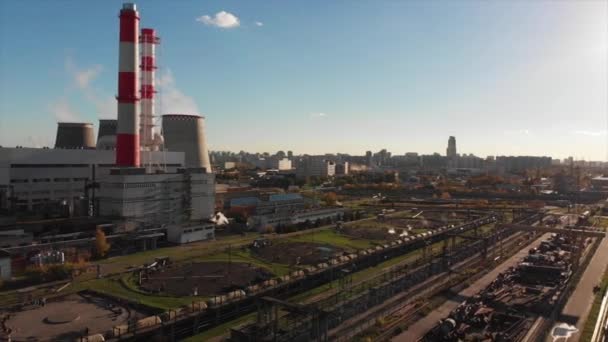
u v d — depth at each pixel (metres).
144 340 67.31
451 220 181.75
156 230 127.31
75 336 64.38
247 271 99.94
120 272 96.38
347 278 100.44
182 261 108.00
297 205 195.12
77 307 76.12
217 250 120.50
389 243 129.00
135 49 140.25
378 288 89.31
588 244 142.75
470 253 129.12
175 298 80.62
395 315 77.31
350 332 69.25
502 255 127.25
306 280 96.69
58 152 144.25
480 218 172.50
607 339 69.88
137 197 131.00
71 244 108.19
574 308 82.56
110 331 64.62
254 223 155.12
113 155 157.75
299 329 67.44
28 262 98.06
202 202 150.25
